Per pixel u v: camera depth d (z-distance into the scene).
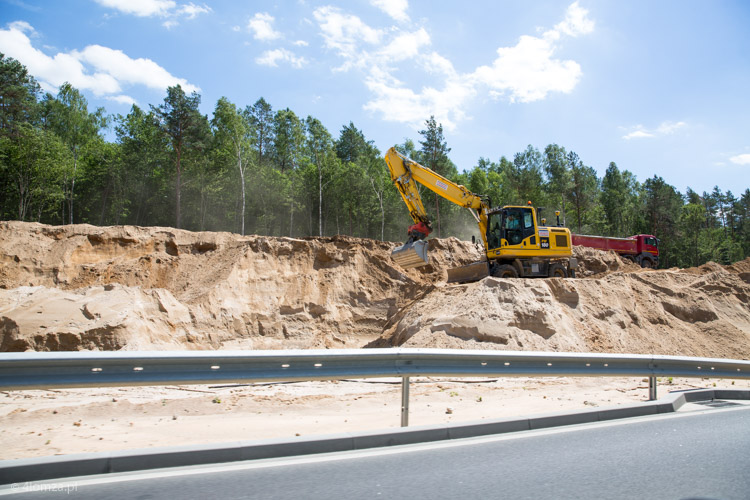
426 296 20.20
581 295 18.98
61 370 5.05
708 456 5.42
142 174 52.75
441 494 4.14
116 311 17.34
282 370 6.04
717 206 97.31
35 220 48.38
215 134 50.34
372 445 5.69
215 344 19.92
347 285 24.09
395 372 6.54
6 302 16.95
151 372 5.40
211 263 23.78
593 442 6.00
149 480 4.40
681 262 72.69
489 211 21.80
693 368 9.47
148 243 24.14
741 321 22.48
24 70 42.53
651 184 66.44
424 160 50.75
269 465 4.91
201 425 7.28
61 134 53.88
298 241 25.03
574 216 66.00
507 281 17.81
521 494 4.16
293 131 54.66
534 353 7.86
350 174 54.03
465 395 10.22
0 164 42.62
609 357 8.42
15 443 6.04
